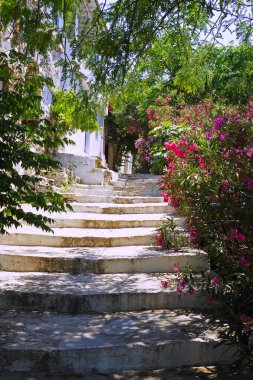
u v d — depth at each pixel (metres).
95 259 5.26
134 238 6.27
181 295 4.52
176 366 3.60
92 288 4.60
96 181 11.27
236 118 4.88
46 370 3.44
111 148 25.73
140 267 5.31
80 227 7.18
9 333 3.75
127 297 4.43
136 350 3.53
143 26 4.69
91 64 5.16
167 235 5.88
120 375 3.44
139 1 4.52
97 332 3.82
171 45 6.11
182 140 5.79
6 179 3.88
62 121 6.52
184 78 6.45
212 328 3.95
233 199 3.99
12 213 4.05
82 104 6.25
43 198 4.22
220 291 3.83
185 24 5.26
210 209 4.49
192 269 4.90
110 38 4.70
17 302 4.39
